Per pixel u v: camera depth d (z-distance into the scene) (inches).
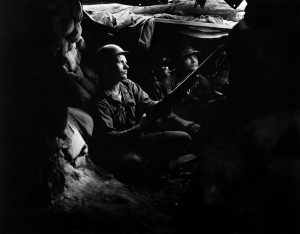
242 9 328.8
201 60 335.0
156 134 268.4
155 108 257.8
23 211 190.9
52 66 213.8
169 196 234.1
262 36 166.1
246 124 163.0
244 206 150.5
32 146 196.5
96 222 189.3
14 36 194.7
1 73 193.0
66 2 221.5
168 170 264.4
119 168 256.8
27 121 195.3
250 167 158.2
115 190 235.5
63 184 212.5
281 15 164.2
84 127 249.8
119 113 269.7
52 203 201.9
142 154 266.5
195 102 302.0
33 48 200.2
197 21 315.6
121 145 260.1
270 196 144.4
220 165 159.8
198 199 174.6
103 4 331.9
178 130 283.1
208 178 162.9
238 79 175.8
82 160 242.8
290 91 160.7
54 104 210.4
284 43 161.6
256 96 169.3
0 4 195.0
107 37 304.8
